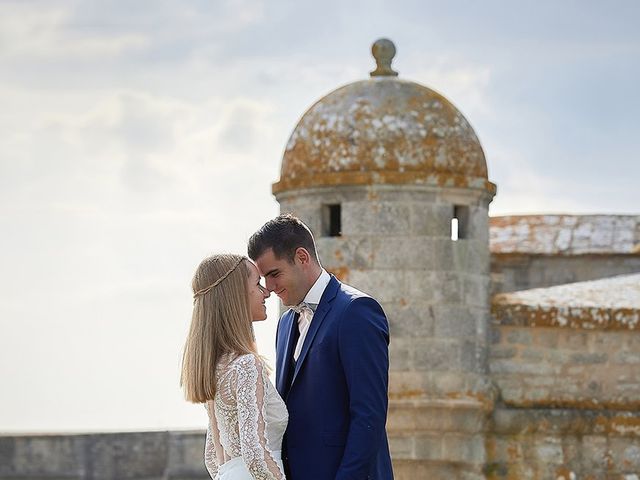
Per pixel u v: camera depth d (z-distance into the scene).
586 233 18.56
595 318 15.45
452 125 15.20
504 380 15.45
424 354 14.99
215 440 8.12
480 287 15.35
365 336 8.01
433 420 15.05
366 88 15.27
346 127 15.05
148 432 22.52
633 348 15.55
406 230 14.95
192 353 7.98
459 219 15.34
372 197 14.92
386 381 8.05
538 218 18.91
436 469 15.09
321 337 8.09
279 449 8.05
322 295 8.22
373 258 14.92
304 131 15.30
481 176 15.32
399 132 14.98
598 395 15.51
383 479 8.11
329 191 15.04
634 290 15.95
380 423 7.93
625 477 15.34
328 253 15.00
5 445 22.30
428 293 14.98
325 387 8.06
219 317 8.02
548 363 15.49
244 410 7.83
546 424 15.32
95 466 22.36
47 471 22.31
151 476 22.50
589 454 15.38
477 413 15.12
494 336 15.49
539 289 16.12
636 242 18.38
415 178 14.88
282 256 8.20
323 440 8.05
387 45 15.56
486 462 15.23
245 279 8.09
